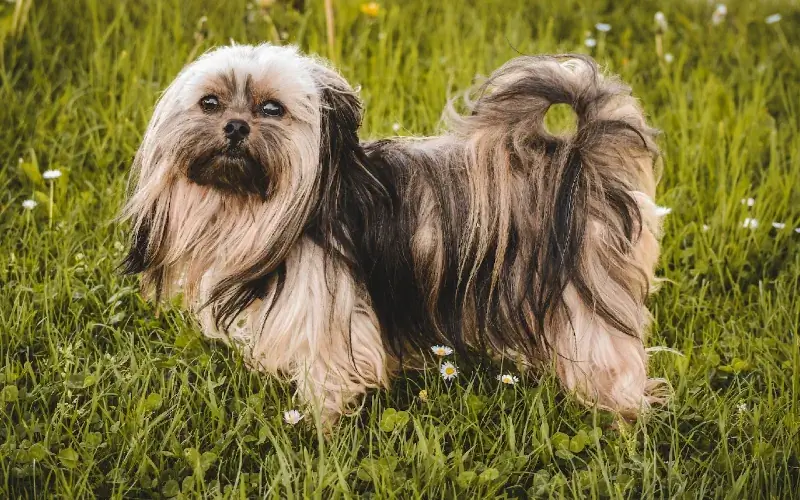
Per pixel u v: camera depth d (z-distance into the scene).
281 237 1.50
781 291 1.83
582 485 1.50
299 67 1.49
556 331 1.57
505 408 1.61
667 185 2.09
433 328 1.58
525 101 1.52
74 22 2.42
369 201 1.54
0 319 1.68
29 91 2.20
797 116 2.34
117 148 2.07
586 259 1.54
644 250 1.58
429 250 1.55
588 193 1.54
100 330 1.72
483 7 2.82
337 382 1.56
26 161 2.04
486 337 1.58
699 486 1.51
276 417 1.57
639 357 1.58
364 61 2.38
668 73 2.46
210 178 1.48
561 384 1.61
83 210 1.92
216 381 1.63
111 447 1.52
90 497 1.46
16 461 1.49
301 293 1.52
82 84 2.21
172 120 1.49
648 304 1.82
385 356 1.59
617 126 1.55
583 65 1.55
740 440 1.56
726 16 3.02
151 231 1.55
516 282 1.55
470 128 1.55
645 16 2.93
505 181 1.52
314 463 1.52
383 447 1.54
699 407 1.63
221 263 1.54
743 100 2.39
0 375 1.59
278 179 1.48
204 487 1.46
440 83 2.30
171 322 1.74
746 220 1.95
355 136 1.53
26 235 1.86
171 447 1.52
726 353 1.73
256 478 1.50
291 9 2.58
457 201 1.55
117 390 1.60
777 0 3.25
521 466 1.52
